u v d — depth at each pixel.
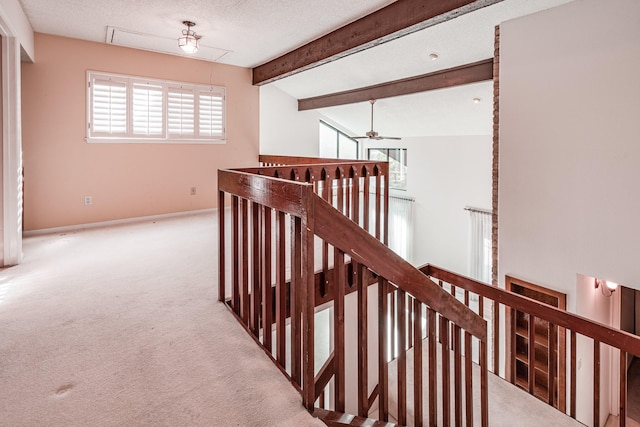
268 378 1.83
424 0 3.52
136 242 4.41
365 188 3.62
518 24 3.83
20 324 2.36
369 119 8.75
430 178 8.78
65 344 2.12
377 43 4.16
